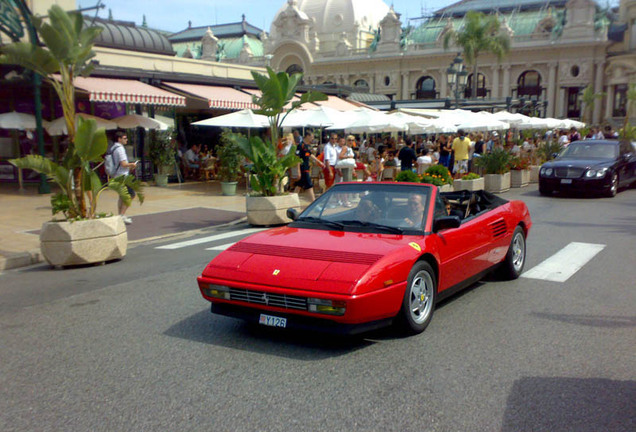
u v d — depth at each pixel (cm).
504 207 705
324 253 478
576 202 1525
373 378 406
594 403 367
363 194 586
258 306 459
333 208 585
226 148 1712
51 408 366
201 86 2128
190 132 2419
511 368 424
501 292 648
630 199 1583
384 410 357
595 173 1590
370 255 465
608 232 1041
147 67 2047
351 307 422
